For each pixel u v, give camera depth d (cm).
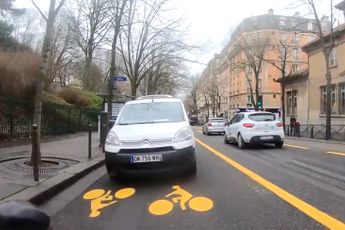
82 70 4856
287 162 1341
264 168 1197
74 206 743
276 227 591
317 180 984
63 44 4406
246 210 691
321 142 2641
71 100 3541
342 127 3234
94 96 3988
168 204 743
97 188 912
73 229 597
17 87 2167
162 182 962
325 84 3675
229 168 1195
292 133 3675
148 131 962
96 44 3294
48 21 1134
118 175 1025
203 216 657
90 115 3288
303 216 650
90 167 1153
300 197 788
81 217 666
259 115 1930
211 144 2219
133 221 636
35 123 1133
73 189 903
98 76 5081
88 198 811
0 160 1171
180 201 766
